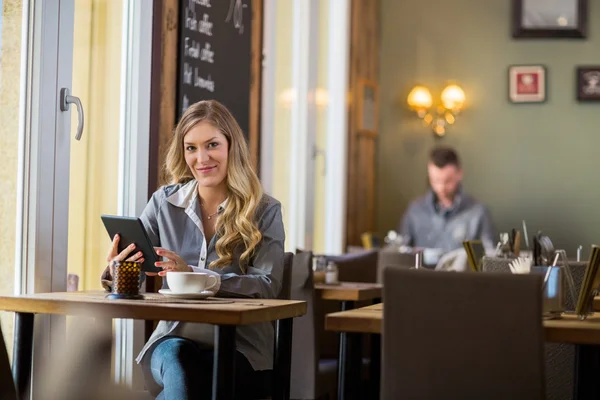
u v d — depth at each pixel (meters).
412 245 9.09
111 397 3.95
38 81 3.93
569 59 10.12
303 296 4.62
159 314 2.95
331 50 8.71
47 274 4.01
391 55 10.39
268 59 6.61
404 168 10.33
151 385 3.48
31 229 3.93
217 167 3.61
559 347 3.70
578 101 10.09
